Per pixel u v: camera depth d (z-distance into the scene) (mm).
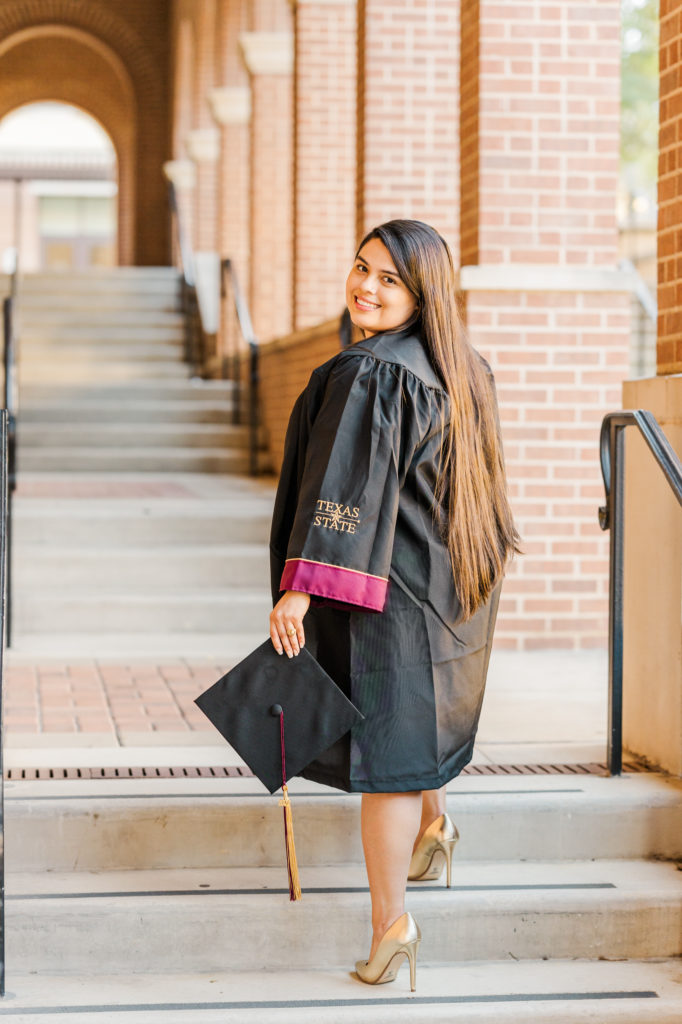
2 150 29312
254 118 10961
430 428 2814
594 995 3061
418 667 2846
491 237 5508
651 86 21672
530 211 5523
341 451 2727
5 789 3455
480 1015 2936
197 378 12781
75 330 13219
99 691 4680
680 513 3643
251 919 3162
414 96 7176
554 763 3842
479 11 5465
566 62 5516
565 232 5547
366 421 2748
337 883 3312
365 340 2930
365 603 2691
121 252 21688
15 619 5918
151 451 9906
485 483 2938
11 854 3346
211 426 10562
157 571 6422
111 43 19250
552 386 5570
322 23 9086
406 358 2842
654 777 3711
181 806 3393
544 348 5559
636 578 3922
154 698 4578
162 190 19484
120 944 3139
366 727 2836
